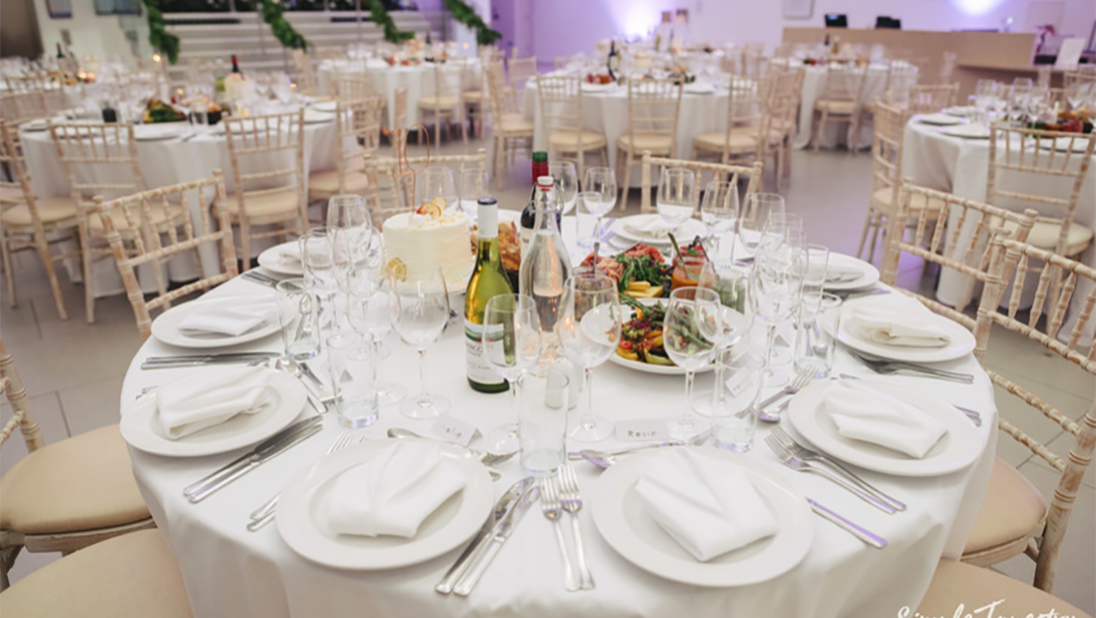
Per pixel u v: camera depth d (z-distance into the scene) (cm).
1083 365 149
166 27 952
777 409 123
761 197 178
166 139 353
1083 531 210
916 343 142
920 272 407
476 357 125
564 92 515
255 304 154
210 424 113
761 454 110
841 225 489
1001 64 761
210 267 370
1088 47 844
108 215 175
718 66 740
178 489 102
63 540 148
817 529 94
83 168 357
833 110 728
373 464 97
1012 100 432
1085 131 351
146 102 429
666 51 862
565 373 109
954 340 144
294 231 366
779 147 567
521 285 131
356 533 88
